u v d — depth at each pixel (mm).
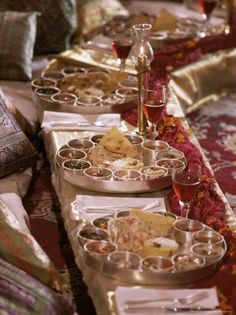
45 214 3330
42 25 4445
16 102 3805
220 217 2521
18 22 4207
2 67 4066
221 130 4254
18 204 2893
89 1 4805
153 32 4391
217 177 3715
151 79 3924
